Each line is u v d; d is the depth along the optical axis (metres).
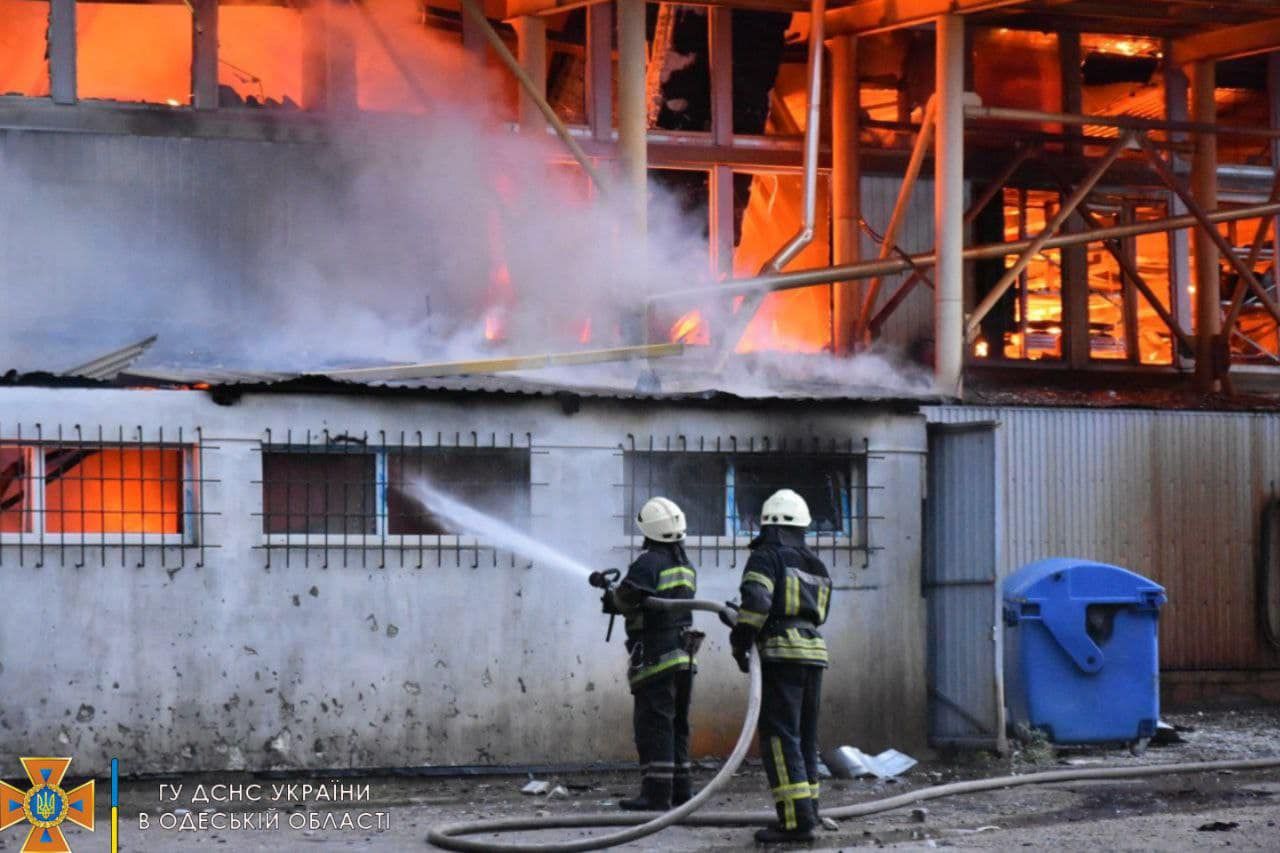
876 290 18.41
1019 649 12.55
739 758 8.70
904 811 10.12
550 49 18.08
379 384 11.17
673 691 9.63
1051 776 11.06
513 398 11.52
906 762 11.88
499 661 11.37
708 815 9.45
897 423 12.34
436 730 11.20
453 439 11.38
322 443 11.09
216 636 10.79
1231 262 18.42
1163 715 15.38
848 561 12.15
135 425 10.73
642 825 8.60
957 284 16.39
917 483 12.36
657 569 9.51
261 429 10.98
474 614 11.34
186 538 10.84
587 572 11.59
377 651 11.12
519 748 11.35
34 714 10.42
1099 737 12.55
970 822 9.64
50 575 10.52
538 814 9.95
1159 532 16.22
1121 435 16.17
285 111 16.83
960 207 16.47
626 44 15.88
